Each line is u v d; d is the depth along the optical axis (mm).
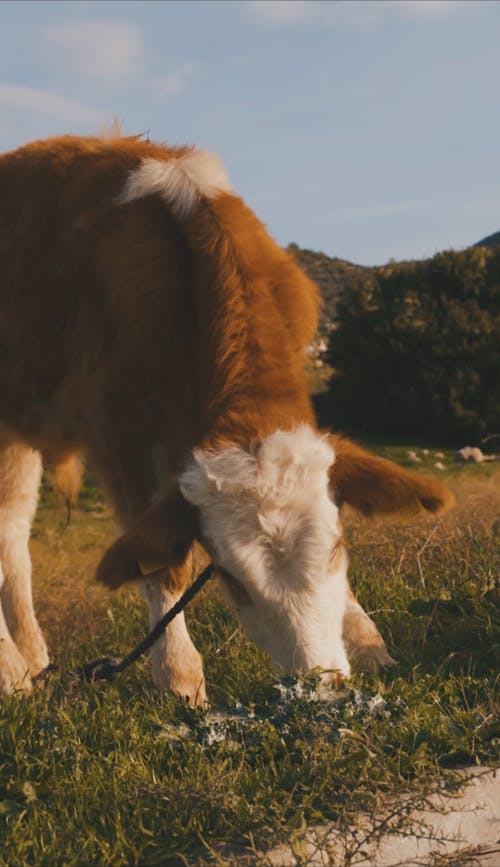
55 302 3297
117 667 3129
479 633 3240
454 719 2754
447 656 3205
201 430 3051
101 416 3221
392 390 11969
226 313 3023
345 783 2512
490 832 2498
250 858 2346
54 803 2547
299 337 3098
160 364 3137
